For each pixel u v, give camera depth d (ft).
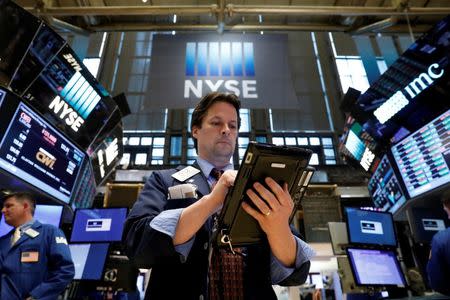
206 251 2.86
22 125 8.39
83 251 8.08
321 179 28.32
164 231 2.53
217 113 3.65
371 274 8.14
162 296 2.68
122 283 7.59
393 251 8.90
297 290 10.51
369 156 13.35
